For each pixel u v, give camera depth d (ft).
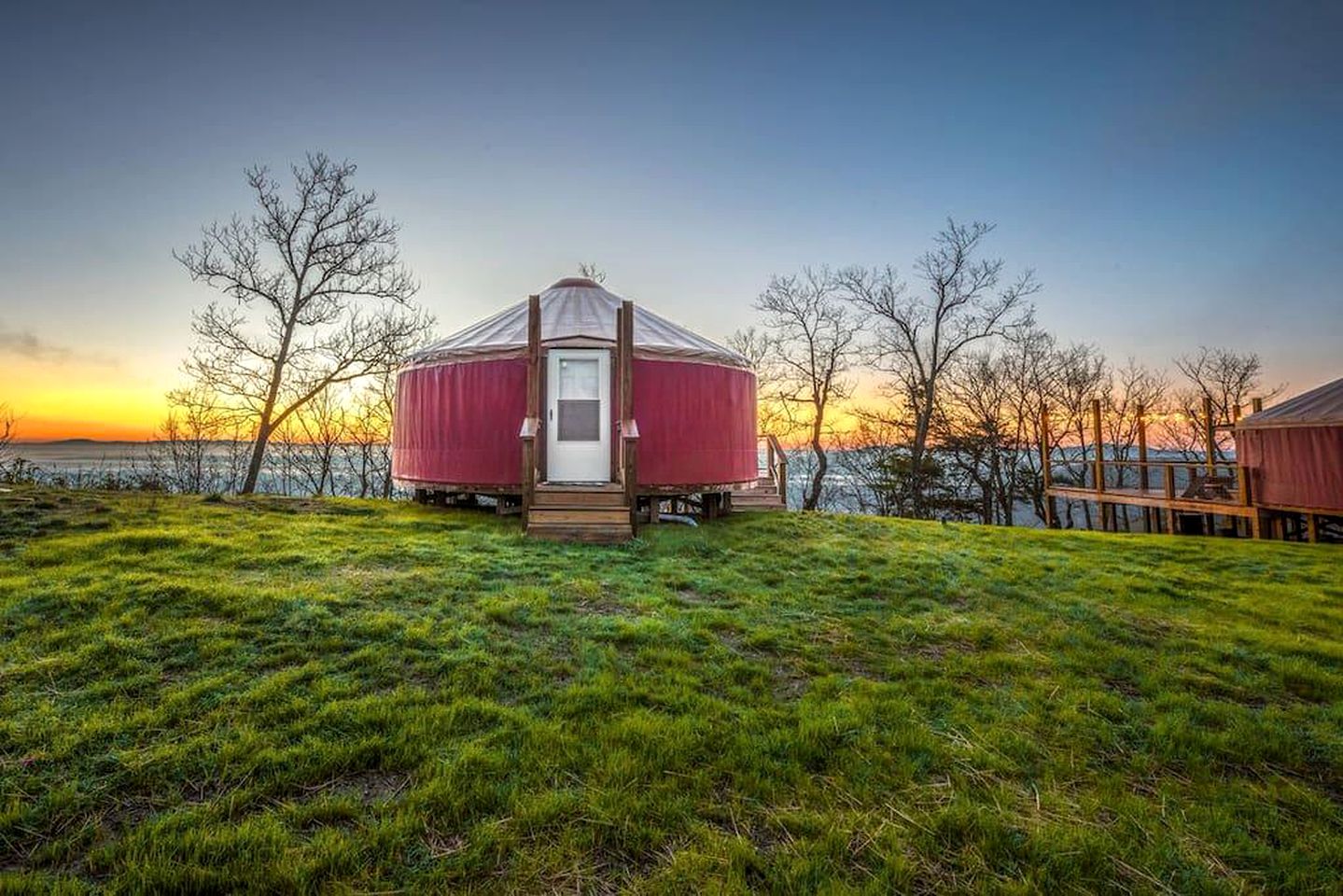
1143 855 6.59
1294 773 8.71
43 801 6.55
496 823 6.51
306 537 20.10
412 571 16.31
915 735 8.87
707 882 5.78
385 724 8.45
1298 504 34.14
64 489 26.04
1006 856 6.46
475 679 10.00
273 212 51.57
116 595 12.92
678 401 29.22
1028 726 9.46
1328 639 14.99
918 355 74.64
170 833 6.14
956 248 72.74
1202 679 11.80
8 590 13.05
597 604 14.70
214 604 12.62
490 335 30.45
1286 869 6.51
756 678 10.78
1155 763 8.67
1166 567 23.25
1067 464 72.18
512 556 18.83
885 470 79.56
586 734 8.49
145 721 8.20
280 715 8.54
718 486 30.25
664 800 7.07
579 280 35.09
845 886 5.82
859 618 14.79
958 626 14.35
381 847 6.09
